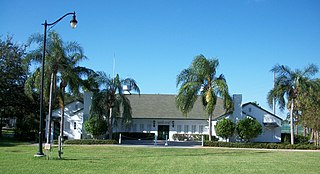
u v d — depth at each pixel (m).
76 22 21.34
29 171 15.30
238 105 45.78
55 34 38.06
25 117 46.09
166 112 51.19
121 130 49.88
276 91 39.81
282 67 40.00
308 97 39.50
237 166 19.34
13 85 47.59
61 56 37.81
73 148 32.53
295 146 37.59
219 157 25.73
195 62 40.06
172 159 23.22
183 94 39.97
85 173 15.12
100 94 41.19
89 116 42.25
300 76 39.28
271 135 48.25
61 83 39.50
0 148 30.92
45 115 48.09
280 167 19.31
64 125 46.28
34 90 41.38
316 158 25.92
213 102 38.91
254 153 30.81
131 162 20.27
